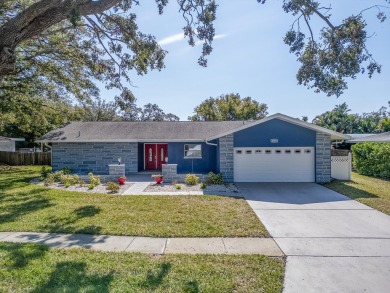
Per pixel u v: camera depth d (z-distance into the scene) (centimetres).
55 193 1180
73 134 1880
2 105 2086
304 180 1488
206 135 1809
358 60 690
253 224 743
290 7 688
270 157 1496
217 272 466
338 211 889
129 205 957
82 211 873
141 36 870
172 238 643
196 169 1816
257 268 484
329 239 638
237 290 411
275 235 665
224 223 750
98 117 3841
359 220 791
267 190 1252
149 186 1370
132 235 660
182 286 418
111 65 1127
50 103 2255
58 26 1399
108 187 1252
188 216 817
